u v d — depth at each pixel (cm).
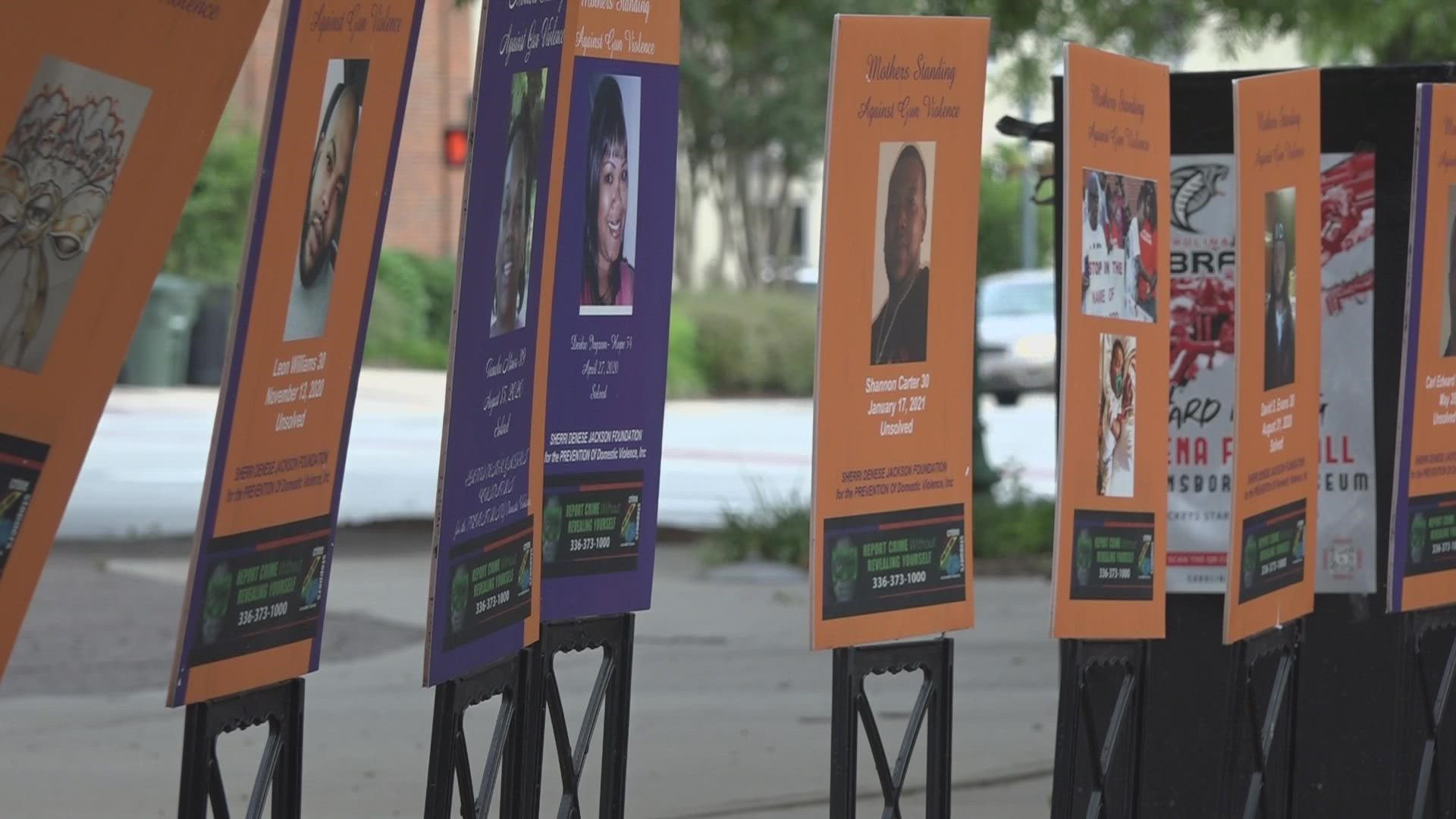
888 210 2005
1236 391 2180
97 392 1434
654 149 2119
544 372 1925
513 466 1848
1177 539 2561
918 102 2012
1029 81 6975
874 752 2053
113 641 4197
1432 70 2502
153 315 12038
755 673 3869
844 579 1989
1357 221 2539
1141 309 2197
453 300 1688
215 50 1465
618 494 2109
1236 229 2166
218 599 1538
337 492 1698
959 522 2092
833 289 1961
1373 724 2572
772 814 2720
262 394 1555
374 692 3691
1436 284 2383
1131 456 2186
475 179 1697
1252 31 6119
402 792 2875
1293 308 2291
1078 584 2122
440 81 14025
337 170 1623
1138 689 2242
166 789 2872
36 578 1417
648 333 2128
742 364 13525
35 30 1349
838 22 1942
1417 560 2416
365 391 11744
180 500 7175
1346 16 5812
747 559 5359
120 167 1420
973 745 3206
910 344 2033
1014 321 12075
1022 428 10456
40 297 1385
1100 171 2119
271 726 1678
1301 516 2344
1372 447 2552
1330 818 2586
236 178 12475
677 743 3212
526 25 1780
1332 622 2578
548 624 2036
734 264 18800
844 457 1986
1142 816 2577
